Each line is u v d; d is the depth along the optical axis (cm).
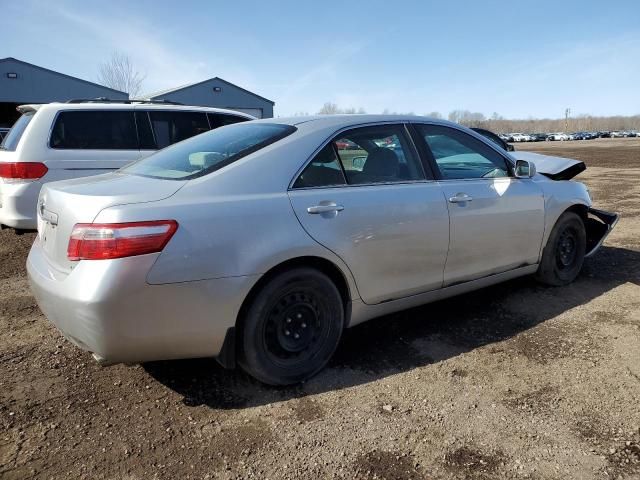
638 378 309
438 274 360
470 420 269
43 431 260
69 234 257
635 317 400
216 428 264
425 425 265
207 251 259
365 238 315
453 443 251
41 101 2769
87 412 277
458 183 373
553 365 327
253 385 306
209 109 720
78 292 243
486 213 381
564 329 380
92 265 243
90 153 599
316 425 267
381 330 385
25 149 560
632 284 479
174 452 245
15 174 554
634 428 261
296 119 341
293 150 306
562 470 231
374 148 343
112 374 319
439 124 386
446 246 358
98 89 2908
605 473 229
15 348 352
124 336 247
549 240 447
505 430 261
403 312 419
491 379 311
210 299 262
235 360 291
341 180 319
